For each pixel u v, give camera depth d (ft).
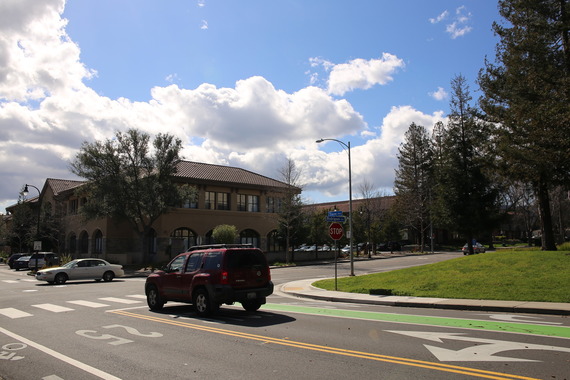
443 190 106.63
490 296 45.34
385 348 24.97
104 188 123.44
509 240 296.51
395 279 64.08
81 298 56.80
